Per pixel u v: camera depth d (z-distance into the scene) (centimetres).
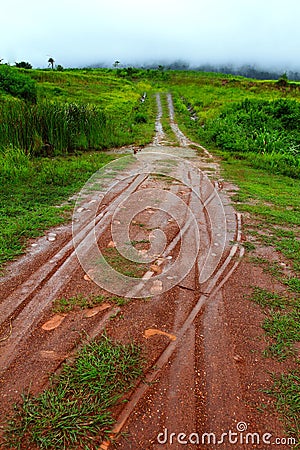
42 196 485
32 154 789
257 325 229
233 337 215
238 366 192
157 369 187
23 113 852
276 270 306
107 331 214
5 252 309
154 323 225
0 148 738
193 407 165
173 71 6028
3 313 228
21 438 148
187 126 1784
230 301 255
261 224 424
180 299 254
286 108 1534
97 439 148
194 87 4016
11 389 170
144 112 2267
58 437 148
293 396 175
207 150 1107
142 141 1207
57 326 217
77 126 1017
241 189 614
